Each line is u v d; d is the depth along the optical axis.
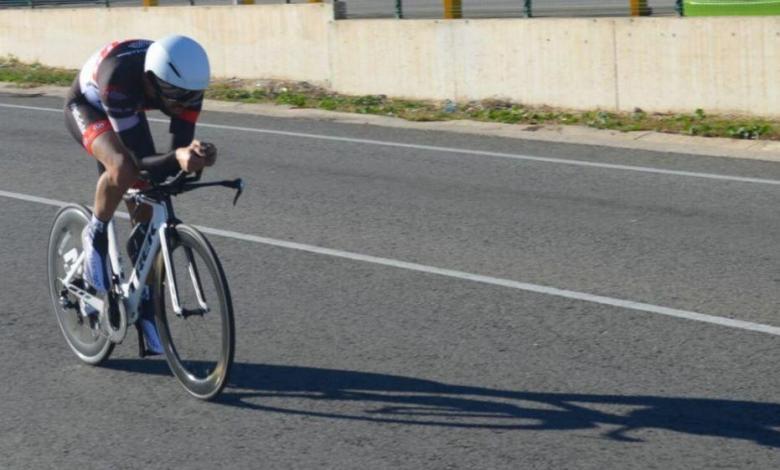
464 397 8.94
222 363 8.63
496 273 12.27
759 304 11.09
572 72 22.17
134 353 10.09
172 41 8.45
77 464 7.93
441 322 10.71
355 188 16.58
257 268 12.66
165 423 8.57
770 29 19.89
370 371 9.52
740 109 20.45
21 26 33.28
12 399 9.11
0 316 11.17
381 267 12.59
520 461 7.77
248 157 19.09
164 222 8.73
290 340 10.31
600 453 7.88
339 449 8.05
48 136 21.62
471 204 15.49
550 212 14.97
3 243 13.88
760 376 9.24
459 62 23.61
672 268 12.37
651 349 9.91
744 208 15.01
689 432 8.20
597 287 11.72
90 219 9.43
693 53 20.73
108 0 32.22
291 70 26.80
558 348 9.97
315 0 32.31
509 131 20.84
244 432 8.38
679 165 17.73
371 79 25.02
